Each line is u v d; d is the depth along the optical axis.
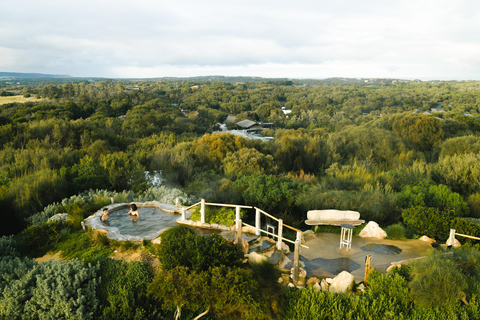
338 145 24.14
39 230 7.78
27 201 9.98
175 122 54.78
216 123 76.56
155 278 5.25
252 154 18.66
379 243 7.94
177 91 140.62
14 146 20.39
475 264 6.14
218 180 14.62
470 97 95.69
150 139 29.73
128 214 9.37
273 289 5.61
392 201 10.62
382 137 25.05
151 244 7.02
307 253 7.28
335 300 5.22
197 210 8.86
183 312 5.21
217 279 4.94
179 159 17.94
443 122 35.72
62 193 11.51
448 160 17.19
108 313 4.92
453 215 10.47
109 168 14.16
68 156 16.88
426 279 5.34
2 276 5.40
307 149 21.89
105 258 6.40
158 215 9.37
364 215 10.20
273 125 80.50
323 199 10.77
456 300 5.09
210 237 5.97
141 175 14.73
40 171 12.25
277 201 11.08
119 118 53.06
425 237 8.20
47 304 5.01
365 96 123.44
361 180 13.77
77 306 5.01
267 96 134.75
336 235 8.54
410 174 15.56
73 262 5.86
